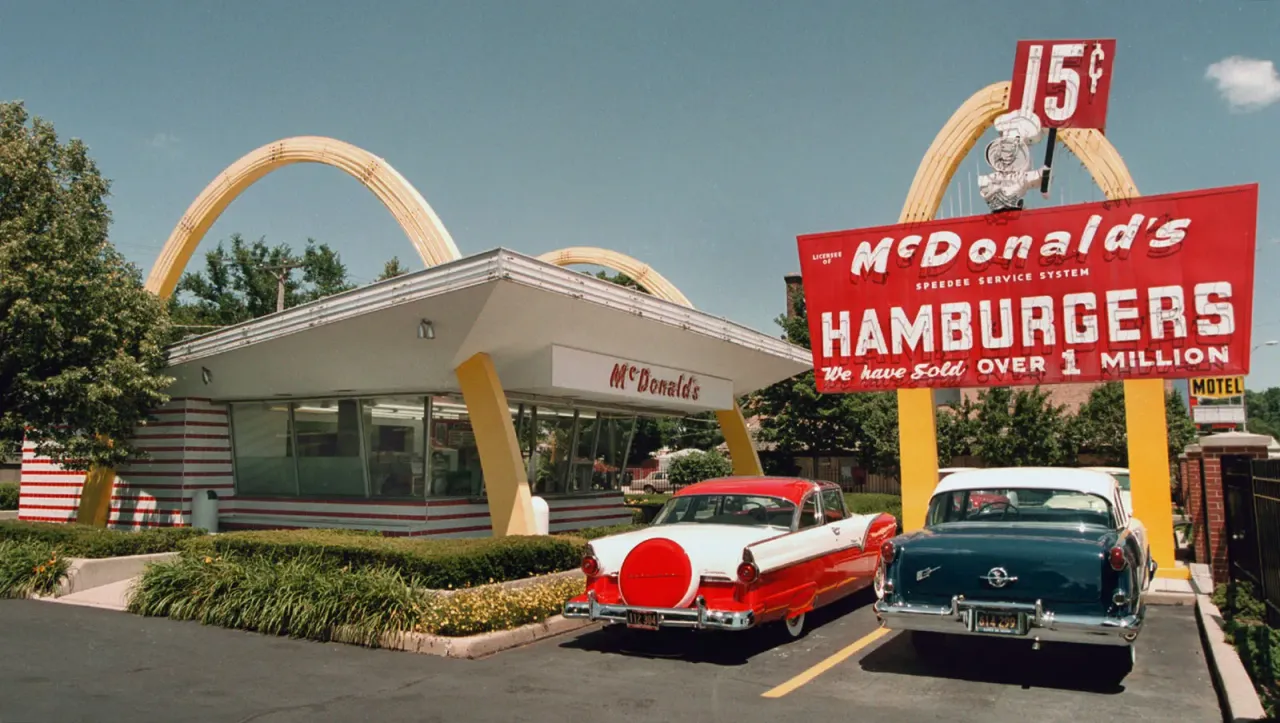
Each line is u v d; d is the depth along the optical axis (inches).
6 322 580.4
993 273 441.7
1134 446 502.6
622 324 613.0
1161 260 410.0
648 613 323.3
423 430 652.7
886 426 1284.4
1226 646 320.8
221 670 310.5
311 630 363.9
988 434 1259.8
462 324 530.6
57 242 601.9
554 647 353.4
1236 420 698.2
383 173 684.1
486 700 272.7
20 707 259.0
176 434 729.0
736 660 329.1
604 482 848.9
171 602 415.2
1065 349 425.7
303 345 603.8
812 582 368.2
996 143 441.4
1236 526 448.8
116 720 247.8
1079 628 273.1
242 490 753.6
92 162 671.1
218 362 668.1
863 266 467.5
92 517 752.3
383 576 374.9
